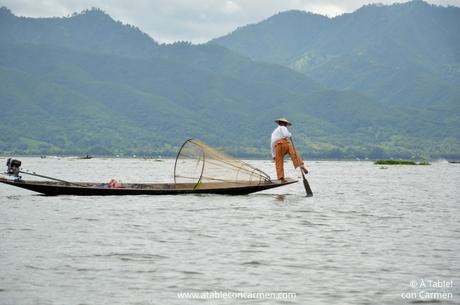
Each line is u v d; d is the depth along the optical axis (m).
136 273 23.56
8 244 28.44
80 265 24.61
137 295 20.92
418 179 103.12
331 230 34.50
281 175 54.59
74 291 21.25
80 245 28.61
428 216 42.28
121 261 25.41
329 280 23.00
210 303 20.23
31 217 37.97
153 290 21.50
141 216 39.00
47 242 29.17
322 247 29.03
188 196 51.47
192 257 26.38
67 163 196.75
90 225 34.91
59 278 22.70
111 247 28.23
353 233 33.50
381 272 24.20
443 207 49.12
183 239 30.64
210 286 22.08
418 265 25.41
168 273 23.64
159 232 32.72
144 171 129.12
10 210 41.53
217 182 52.91
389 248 28.95
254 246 29.05
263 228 34.72
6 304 19.89
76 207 43.53
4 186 66.56
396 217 41.38
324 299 20.78
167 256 26.47
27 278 22.59
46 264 24.64
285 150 54.53
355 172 142.75
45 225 34.69
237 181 52.72
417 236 32.69
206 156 52.66
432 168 184.75
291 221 37.97
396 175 122.88
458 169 174.12
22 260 25.20
